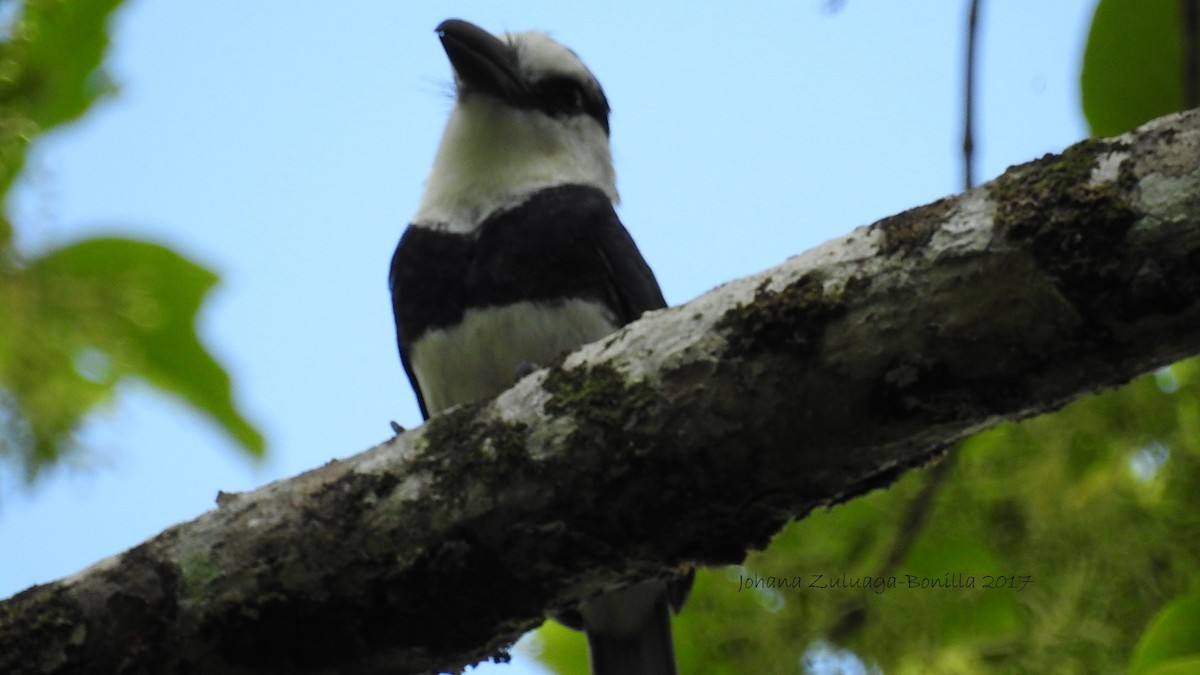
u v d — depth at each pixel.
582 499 5.76
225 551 6.14
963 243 5.11
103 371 8.08
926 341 5.20
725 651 10.12
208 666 6.21
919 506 9.41
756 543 5.88
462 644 6.19
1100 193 4.89
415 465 6.00
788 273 5.48
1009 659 9.76
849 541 10.15
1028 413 5.36
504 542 5.89
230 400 8.54
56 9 7.43
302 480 6.19
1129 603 9.61
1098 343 5.02
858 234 5.40
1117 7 7.62
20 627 6.20
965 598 9.90
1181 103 7.56
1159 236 4.80
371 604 6.07
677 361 5.59
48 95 7.92
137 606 6.17
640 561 5.93
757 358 5.45
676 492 5.68
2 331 7.85
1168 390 9.99
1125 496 9.88
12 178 7.85
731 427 5.52
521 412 5.87
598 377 5.75
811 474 5.59
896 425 5.41
